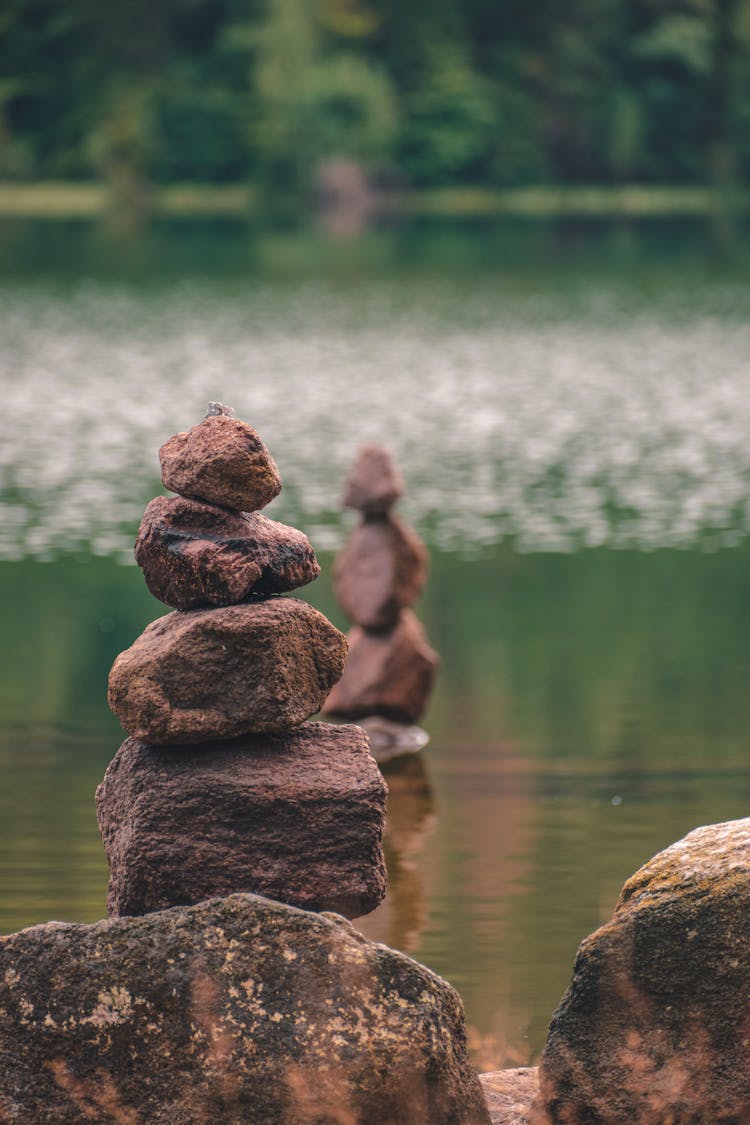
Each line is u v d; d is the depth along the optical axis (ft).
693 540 96.99
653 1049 28.30
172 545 29.19
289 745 29.35
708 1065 28.02
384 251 330.13
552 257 317.83
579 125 494.59
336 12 474.49
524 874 45.62
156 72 460.96
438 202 469.57
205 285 265.75
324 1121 26.43
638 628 76.48
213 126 458.50
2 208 425.69
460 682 67.41
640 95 500.33
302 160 445.37
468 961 39.42
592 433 136.36
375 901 28.96
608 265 301.43
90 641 73.26
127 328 210.18
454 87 476.54
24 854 46.78
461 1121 26.96
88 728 60.44
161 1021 26.81
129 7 456.45
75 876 44.96
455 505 107.14
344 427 138.21
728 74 497.87
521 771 55.72
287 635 28.86
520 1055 34.06
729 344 196.24
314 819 28.71
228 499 29.43
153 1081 26.78
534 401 153.89
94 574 87.30
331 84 449.06
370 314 228.63
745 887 28.09
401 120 476.13
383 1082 26.48
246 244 345.72
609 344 197.16
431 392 159.22
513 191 488.44
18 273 282.15
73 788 53.36
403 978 26.96
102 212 423.64
